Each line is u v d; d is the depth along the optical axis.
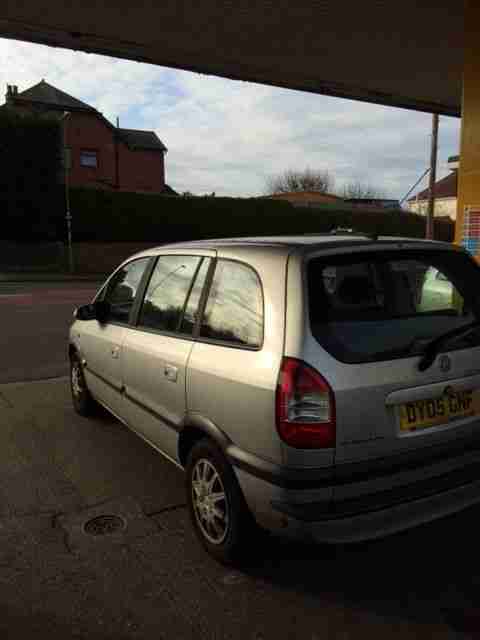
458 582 2.98
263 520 2.74
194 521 3.30
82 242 27.98
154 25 7.49
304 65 9.28
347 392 2.59
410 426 2.75
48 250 26.61
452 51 8.53
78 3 6.72
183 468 3.51
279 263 2.85
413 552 3.26
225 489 2.98
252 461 2.73
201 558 3.19
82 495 3.98
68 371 7.68
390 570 3.09
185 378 3.25
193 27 7.57
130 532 3.47
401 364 2.73
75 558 3.19
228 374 2.89
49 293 18.34
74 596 2.86
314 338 2.62
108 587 2.93
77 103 39.03
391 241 3.11
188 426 3.25
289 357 2.61
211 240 3.65
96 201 27.94
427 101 11.76
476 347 3.03
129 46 8.30
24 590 2.91
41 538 3.41
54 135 25.72
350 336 2.71
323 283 2.77
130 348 4.02
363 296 2.87
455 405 2.91
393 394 2.69
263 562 3.15
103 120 39.38
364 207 47.19
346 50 8.51
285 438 2.57
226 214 31.42
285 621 2.68
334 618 2.70
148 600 2.83
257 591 2.90
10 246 25.78
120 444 4.96
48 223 26.25
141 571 3.07
